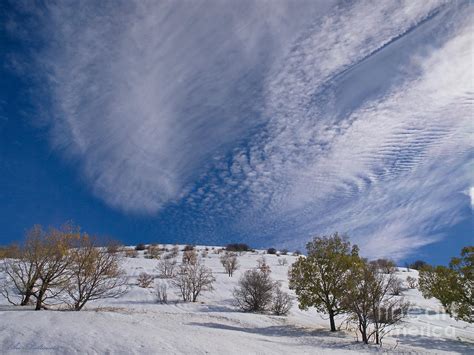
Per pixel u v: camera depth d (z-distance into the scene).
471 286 19.69
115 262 18.83
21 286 17.67
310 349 11.84
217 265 49.62
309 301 18.78
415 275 50.25
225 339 10.55
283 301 25.56
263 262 53.84
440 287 21.62
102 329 9.20
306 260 19.12
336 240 19.36
